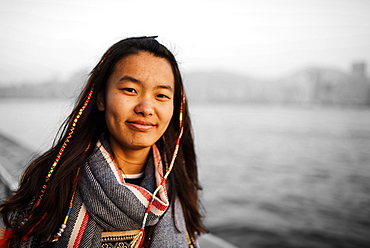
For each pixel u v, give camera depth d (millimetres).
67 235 1107
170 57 1267
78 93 1421
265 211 14680
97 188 1096
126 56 1171
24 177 1262
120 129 1143
